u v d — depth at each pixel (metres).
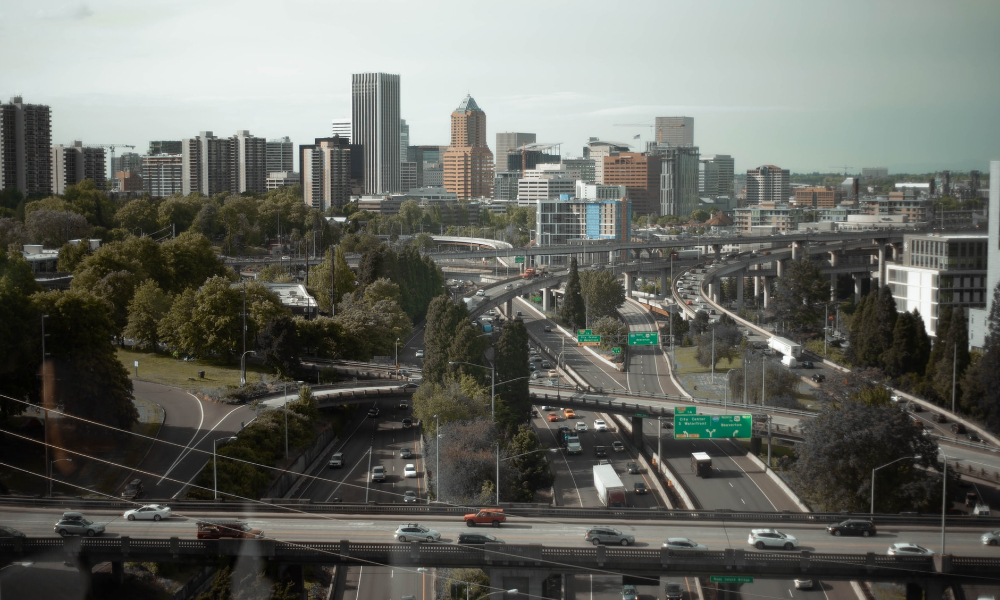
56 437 157.00
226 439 155.88
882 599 122.75
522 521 118.25
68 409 158.88
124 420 165.12
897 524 118.38
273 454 168.00
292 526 114.94
